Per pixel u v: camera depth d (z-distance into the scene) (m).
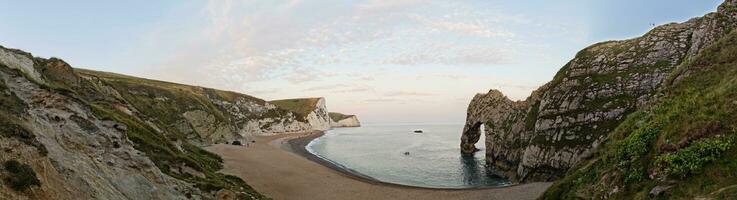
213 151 85.69
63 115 28.81
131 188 25.36
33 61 46.12
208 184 36.69
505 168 71.88
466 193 49.56
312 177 61.09
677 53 55.69
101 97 58.06
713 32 42.72
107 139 29.56
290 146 125.50
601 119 55.72
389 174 71.56
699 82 24.61
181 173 38.81
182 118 97.94
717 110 16.66
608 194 20.50
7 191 14.52
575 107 59.97
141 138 40.12
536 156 62.06
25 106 23.70
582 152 54.50
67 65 58.53
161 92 110.12
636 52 60.34
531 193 46.03
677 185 15.63
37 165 17.58
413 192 50.91
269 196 45.62
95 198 19.81
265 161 77.19
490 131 82.56
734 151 14.47
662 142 18.09
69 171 19.77
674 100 23.97
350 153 109.75
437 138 180.62
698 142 16.06
